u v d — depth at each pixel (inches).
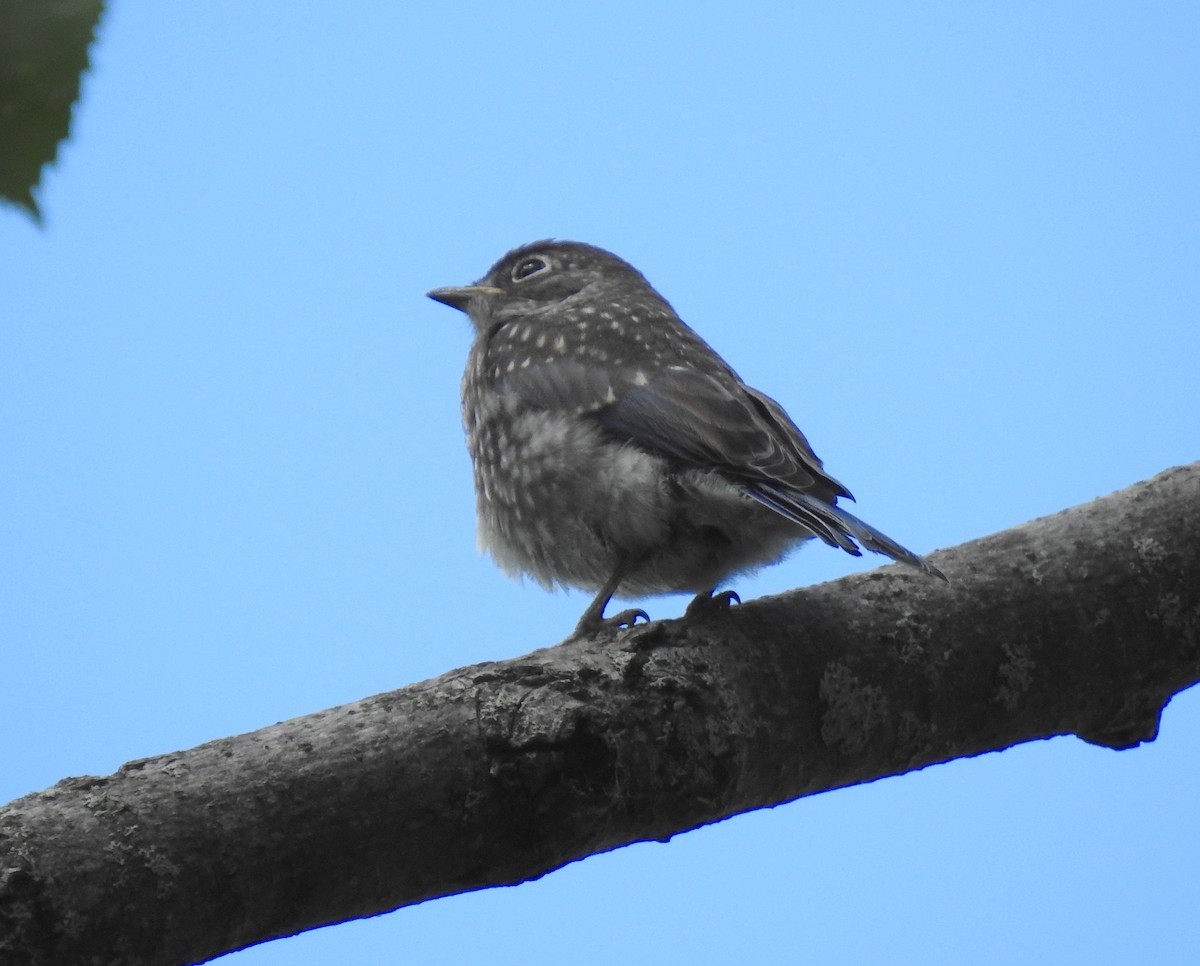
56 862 211.0
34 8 107.6
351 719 240.7
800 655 286.5
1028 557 314.3
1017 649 303.1
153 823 219.3
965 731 301.1
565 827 245.8
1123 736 321.4
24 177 109.4
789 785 284.2
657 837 264.8
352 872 231.8
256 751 232.2
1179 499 326.0
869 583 306.5
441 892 243.0
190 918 218.7
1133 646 311.4
